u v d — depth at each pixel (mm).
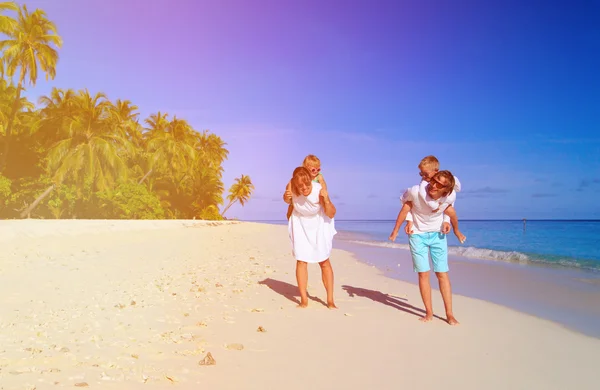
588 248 14758
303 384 2469
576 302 5184
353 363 2871
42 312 4082
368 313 4449
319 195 4578
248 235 21812
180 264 8328
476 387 2490
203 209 59812
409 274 7668
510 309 4766
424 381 2572
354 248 14352
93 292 5164
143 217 38156
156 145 47281
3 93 31219
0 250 9000
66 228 14430
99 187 34094
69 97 34688
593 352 3193
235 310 4426
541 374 2727
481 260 10180
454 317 4316
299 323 3965
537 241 19531
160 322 3848
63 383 2305
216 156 66938
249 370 2682
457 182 4047
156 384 2375
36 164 32969
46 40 29609
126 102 45750
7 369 2506
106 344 3123
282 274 7336
